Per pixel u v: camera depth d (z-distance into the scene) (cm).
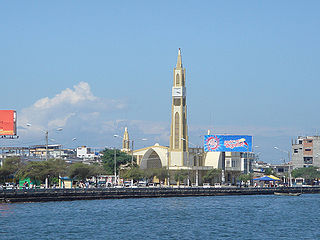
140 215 12975
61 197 16088
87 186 19838
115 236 9694
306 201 19088
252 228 11050
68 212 13025
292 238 9788
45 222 11150
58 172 18438
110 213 13212
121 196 18312
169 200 18188
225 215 13450
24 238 9262
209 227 11088
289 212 14612
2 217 11681
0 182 18225
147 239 9450
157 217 12650
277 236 10006
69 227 10612
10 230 10019
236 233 10306
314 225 11681
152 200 17962
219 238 9681
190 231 10469
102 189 17688
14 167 18262
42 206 14150
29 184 18225
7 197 14675
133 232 10200
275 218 12975
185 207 15412
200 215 13312
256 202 18162
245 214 13825
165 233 10150
